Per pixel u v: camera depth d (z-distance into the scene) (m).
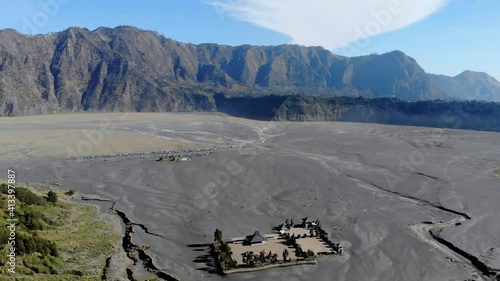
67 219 82.12
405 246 75.25
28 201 82.81
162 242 75.75
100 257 67.69
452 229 83.56
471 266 68.62
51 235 72.69
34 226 72.88
